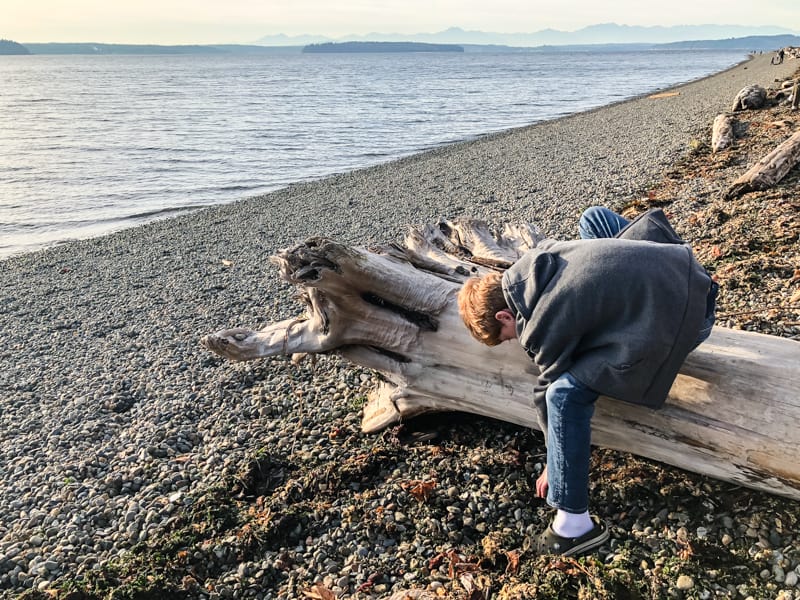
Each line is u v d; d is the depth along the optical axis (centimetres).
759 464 338
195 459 545
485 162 2311
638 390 308
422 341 447
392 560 385
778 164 1041
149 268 1319
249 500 473
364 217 1605
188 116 4822
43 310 1100
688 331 298
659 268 298
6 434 648
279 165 2759
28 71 16725
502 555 369
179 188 2347
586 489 338
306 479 472
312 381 657
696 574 325
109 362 824
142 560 417
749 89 2306
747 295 623
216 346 491
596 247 310
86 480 540
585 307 299
